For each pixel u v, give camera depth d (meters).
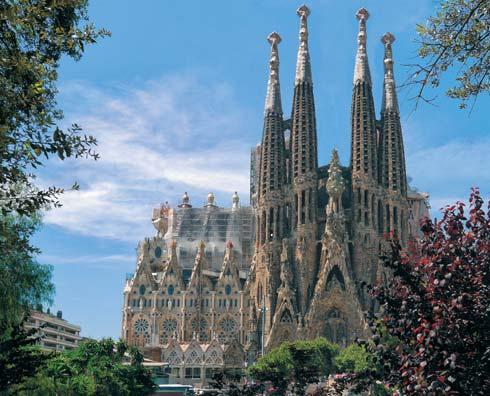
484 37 16.38
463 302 19.38
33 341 31.78
